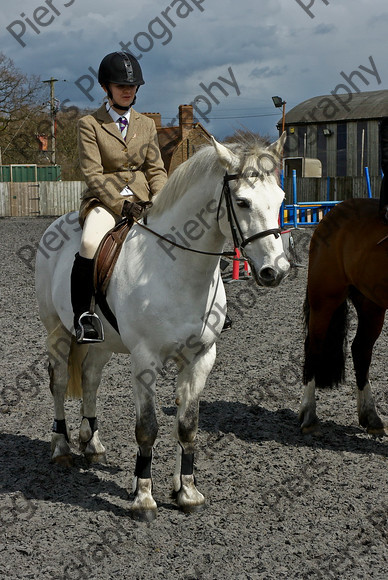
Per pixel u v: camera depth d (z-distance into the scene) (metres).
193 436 3.46
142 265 3.33
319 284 4.70
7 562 2.91
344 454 4.22
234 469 3.98
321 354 4.70
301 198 23.55
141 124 3.85
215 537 3.13
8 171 31.27
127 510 3.45
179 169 3.31
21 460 4.14
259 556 2.96
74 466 4.05
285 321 8.23
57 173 31.70
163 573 2.82
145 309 3.25
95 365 4.12
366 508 3.44
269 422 4.83
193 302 3.24
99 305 3.61
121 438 4.52
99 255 3.54
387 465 4.03
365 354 4.68
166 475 3.92
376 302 4.42
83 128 3.72
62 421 4.14
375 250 4.29
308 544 3.07
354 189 23.25
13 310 8.96
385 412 4.98
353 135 26.23
